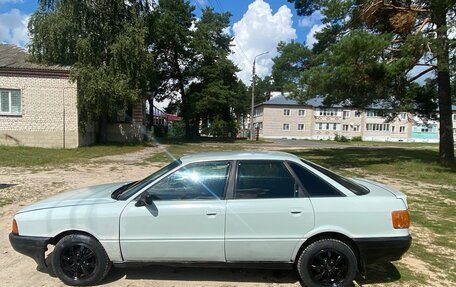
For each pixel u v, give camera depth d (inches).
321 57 649.6
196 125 1787.6
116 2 932.0
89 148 861.2
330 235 161.5
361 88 628.4
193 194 165.2
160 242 161.5
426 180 504.4
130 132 1127.6
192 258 162.6
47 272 178.2
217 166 169.6
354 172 572.1
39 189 374.9
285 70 1019.3
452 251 217.2
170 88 1692.9
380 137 2807.6
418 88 807.1
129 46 902.4
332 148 1243.2
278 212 159.5
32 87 834.8
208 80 1624.0
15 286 163.6
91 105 882.1
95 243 163.3
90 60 884.0
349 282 159.0
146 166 595.5
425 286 169.2
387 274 181.8
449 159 685.3
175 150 957.8
